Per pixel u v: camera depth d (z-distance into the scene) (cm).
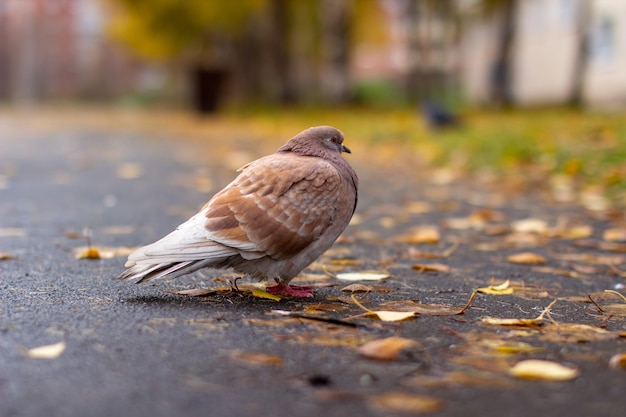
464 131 538
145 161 429
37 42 1653
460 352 146
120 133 673
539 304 169
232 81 1317
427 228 231
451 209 270
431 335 151
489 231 229
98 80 1694
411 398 133
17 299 164
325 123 730
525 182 325
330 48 1066
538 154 372
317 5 1114
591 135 440
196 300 166
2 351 143
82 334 149
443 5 1166
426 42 1254
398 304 166
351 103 1062
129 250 201
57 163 412
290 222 162
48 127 755
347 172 169
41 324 153
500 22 969
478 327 155
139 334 150
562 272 191
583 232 227
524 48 1210
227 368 140
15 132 669
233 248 160
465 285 180
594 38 1021
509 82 974
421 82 1367
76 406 131
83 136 630
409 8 1252
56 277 178
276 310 161
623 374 140
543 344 149
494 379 138
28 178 345
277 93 1125
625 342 150
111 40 1623
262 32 1306
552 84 1129
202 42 1279
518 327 156
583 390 136
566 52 1084
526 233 229
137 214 247
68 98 1673
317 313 160
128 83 1712
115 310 159
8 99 1670
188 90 1569
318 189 163
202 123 809
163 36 1195
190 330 151
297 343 147
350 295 172
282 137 608
